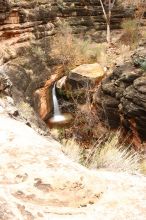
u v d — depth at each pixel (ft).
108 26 69.41
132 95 36.60
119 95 39.96
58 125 47.98
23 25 55.83
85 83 51.21
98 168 12.52
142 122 35.53
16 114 12.40
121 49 63.93
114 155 13.53
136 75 39.58
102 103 42.04
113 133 38.63
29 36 57.16
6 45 49.49
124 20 74.02
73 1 72.02
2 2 48.88
